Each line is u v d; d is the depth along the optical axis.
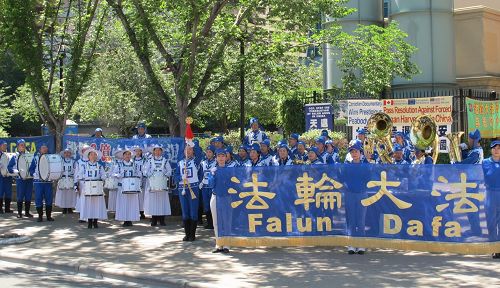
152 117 32.97
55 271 10.48
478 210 9.76
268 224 10.98
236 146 23.30
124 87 32.59
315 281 8.55
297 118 22.72
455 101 20.56
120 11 17.53
